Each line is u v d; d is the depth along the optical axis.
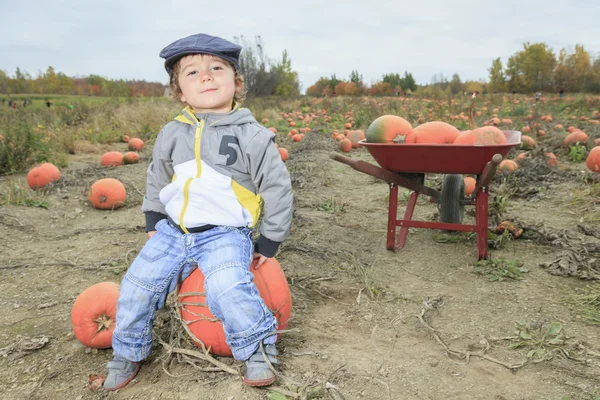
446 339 2.92
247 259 2.42
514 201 6.13
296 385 2.39
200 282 2.59
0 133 9.71
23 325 3.24
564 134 11.64
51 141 11.23
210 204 2.41
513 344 2.81
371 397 2.36
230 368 2.53
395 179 4.22
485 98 25.95
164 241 2.50
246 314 2.33
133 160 9.30
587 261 3.97
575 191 6.19
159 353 2.79
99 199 6.10
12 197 6.30
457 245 4.60
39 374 2.68
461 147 3.61
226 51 2.48
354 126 16.55
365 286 3.70
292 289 3.64
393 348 2.82
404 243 4.66
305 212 5.85
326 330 3.04
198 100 2.46
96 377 2.55
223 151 2.42
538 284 3.65
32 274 4.10
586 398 2.33
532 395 2.37
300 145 11.62
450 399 2.35
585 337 2.88
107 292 2.86
